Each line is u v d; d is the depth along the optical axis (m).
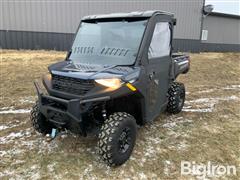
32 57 11.80
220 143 4.65
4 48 14.21
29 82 8.34
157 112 4.61
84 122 3.49
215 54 20.78
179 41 22.34
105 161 3.52
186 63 6.24
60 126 3.68
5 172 3.49
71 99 3.44
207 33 26.73
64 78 3.60
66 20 15.62
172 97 5.63
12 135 4.54
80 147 4.16
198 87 9.41
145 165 3.77
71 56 4.40
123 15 4.29
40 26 14.92
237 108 6.92
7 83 8.05
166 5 20.14
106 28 4.30
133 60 3.85
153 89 4.25
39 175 3.45
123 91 3.44
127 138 3.74
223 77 12.16
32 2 14.46
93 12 16.38
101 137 3.45
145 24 4.06
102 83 3.36
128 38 4.07
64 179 3.38
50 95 3.71
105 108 3.78
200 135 4.94
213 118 5.96
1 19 13.90
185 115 6.01
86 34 4.48
